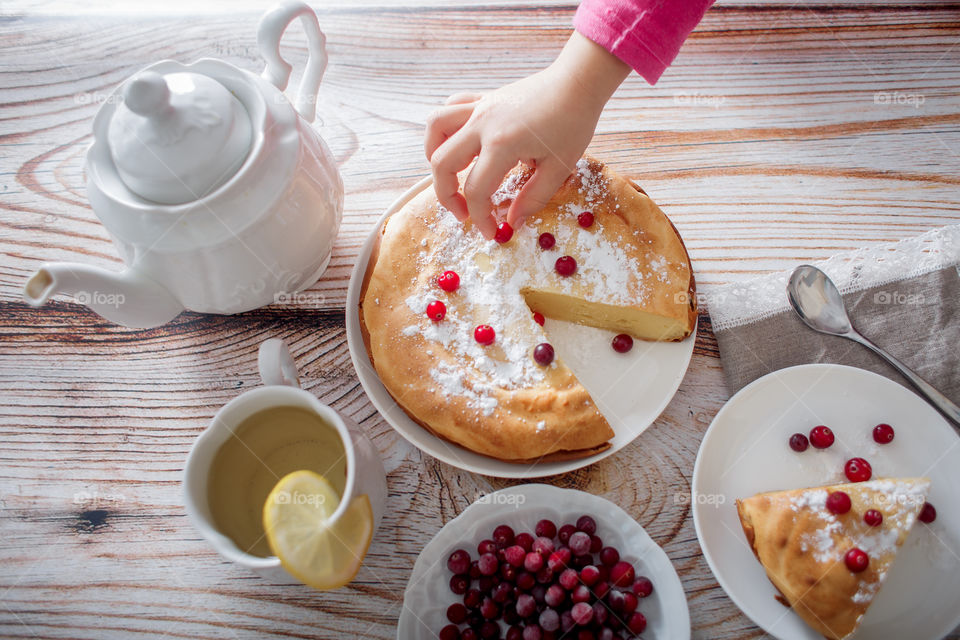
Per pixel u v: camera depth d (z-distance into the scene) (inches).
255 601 21.9
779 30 26.0
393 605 21.8
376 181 24.9
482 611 21.0
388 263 22.9
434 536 21.6
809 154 24.9
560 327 23.7
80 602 21.9
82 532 22.4
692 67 25.8
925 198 24.4
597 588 21.0
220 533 19.4
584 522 21.3
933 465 21.7
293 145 20.2
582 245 23.2
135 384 23.5
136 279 20.2
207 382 23.5
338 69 25.9
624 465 22.5
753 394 22.2
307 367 23.5
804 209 24.4
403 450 22.8
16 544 22.3
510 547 21.2
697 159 24.9
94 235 24.5
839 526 20.8
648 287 22.7
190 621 21.8
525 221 23.3
